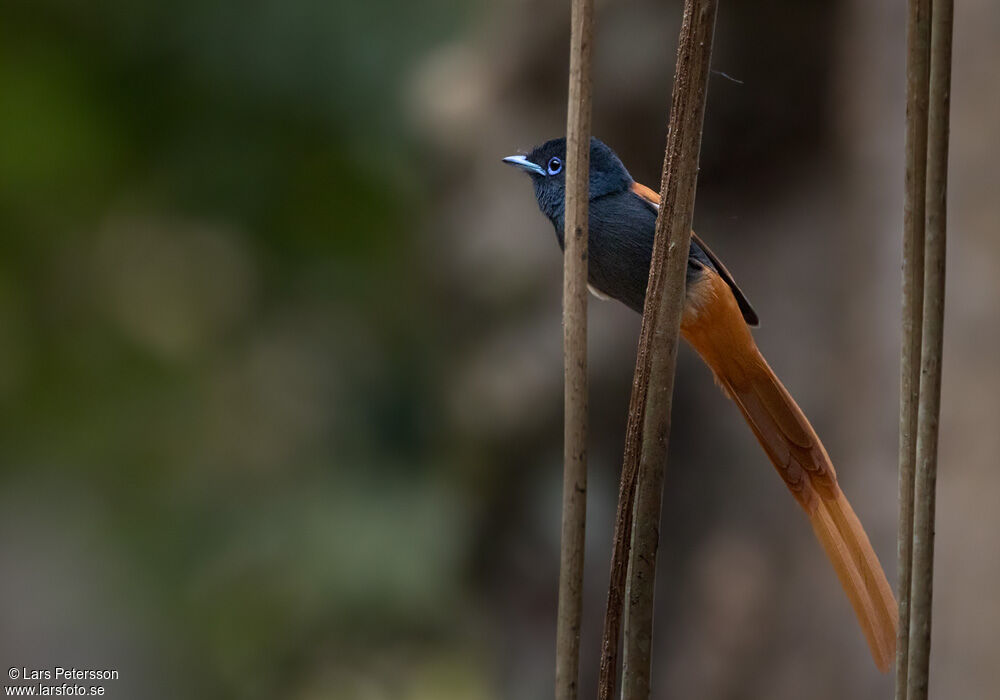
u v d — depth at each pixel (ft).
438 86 42.11
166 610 42.65
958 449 28.58
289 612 41.50
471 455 41.78
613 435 38.88
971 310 28.40
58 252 44.27
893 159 34.37
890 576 33.01
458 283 42.86
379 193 43.55
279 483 43.88
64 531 43.27
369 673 42.78
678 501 39.68
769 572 37.88
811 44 37.24
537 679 40.83
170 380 45.29
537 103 41.14
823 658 36.35
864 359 34.71
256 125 41.91
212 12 40.96
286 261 44.27
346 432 44.96
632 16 37.93
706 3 10.19
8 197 43.11
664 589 39.60
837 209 37.63
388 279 45.11
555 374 39.70
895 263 34.24
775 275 38.11
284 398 45.39
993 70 28.53
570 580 10.19
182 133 42.16
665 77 37.55
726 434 39.04
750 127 38.24
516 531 41.06
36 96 41.57
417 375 45.39
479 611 42.29
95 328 45.11
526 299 40.83
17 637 41.75
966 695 27.61
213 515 43.55
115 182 42.91
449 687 43.06
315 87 41.04
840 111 37.19
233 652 42.45
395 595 40.86
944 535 28.35
